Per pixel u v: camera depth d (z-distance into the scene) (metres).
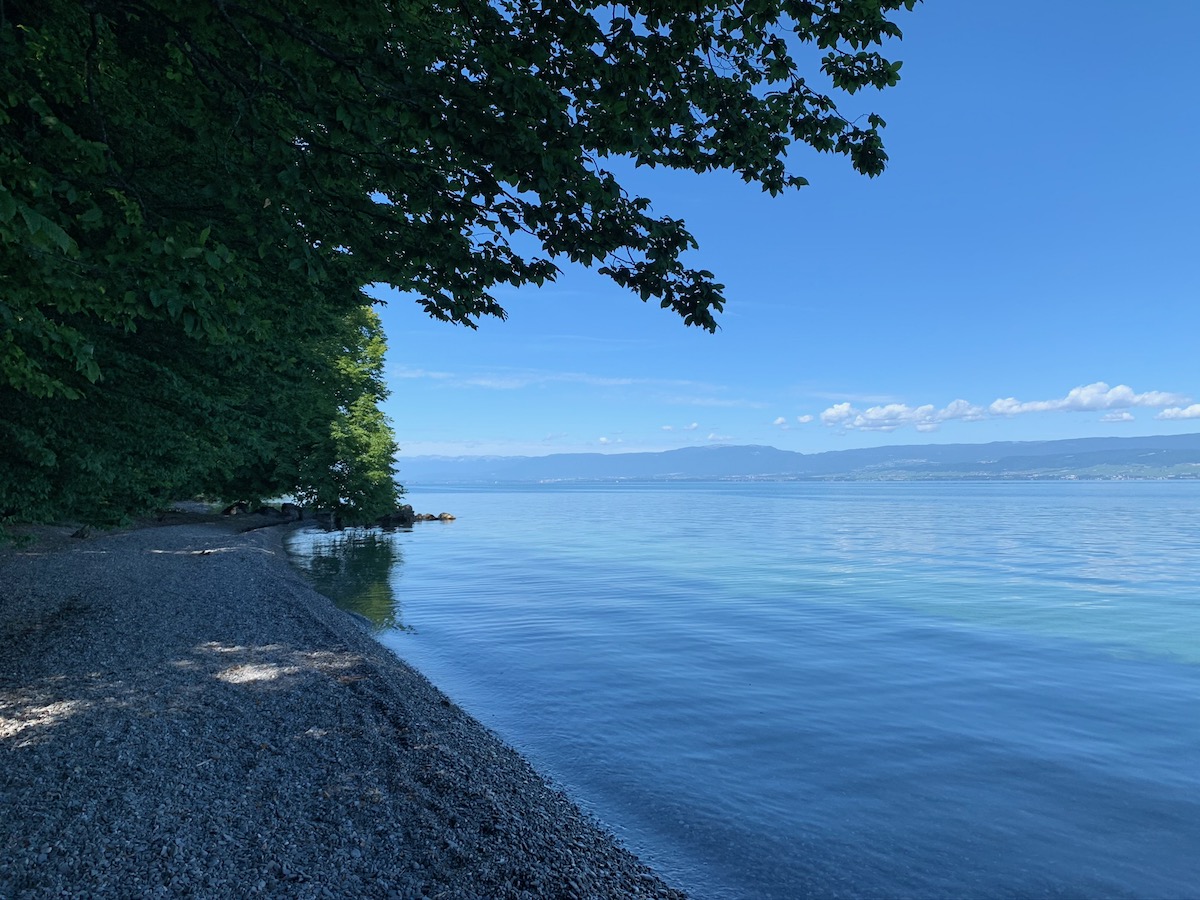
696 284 8.15
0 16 5.87
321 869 5.49
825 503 150.88
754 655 16.48
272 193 7.32
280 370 17.05
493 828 6.67
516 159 6.76
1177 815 8.38
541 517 95.12
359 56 6.53
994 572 34.19
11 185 5.45
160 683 10.12
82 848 5.38
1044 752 10.41
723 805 8.52
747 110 8.25
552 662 15.69
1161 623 20.91
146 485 17.89
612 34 7.28
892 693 13.41
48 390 7.54
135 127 9.62
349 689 10.83
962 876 7.00
